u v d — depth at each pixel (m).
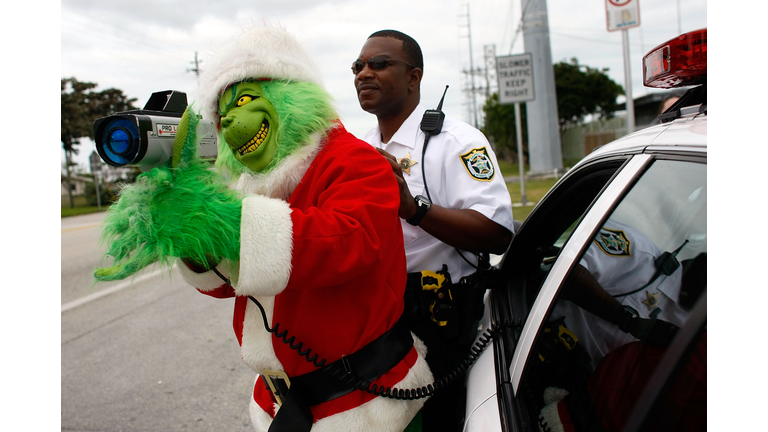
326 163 1.19
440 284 1.47
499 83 9.20
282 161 1.25
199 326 4.63
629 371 0.86
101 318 5.00
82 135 30.44
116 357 3.98
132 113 1.04
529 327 1.19
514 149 34.75
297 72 1.28
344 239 1.03
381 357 1.22
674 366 0.75
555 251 1.70
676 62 0.93
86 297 5.82
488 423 1.11
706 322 0.73
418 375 1.30
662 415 0.75
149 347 4.16
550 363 1.09
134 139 1.01
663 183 0.90
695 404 0.72
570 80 29.11
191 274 1.26
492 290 1.69
